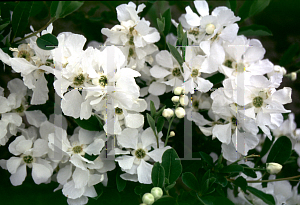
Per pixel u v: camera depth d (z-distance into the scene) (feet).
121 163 1.44
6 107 1.49
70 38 1.40
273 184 1.59
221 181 1.47
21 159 1.53
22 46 1.47
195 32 1.55
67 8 1.41
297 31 2.10
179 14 2.02
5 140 1.53
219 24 1.50
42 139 1.51
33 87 1.44
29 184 1.58
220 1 1.86
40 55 1.44
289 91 1.42
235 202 1.56
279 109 1.43
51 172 1.51
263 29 1.73
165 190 1.36
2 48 1.46
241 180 1.49
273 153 1.56
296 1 2.04
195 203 1.46
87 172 1.44
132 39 1.53
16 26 1.49
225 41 1.55
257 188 1.56
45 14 1.75
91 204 1.50
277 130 1.73
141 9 1.53
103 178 1.46
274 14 2.08
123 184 1.47
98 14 1.87
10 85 1.55
